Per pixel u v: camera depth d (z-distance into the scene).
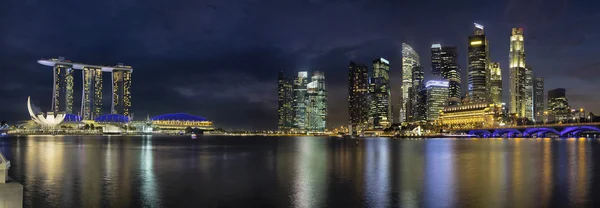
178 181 52.78
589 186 48.12
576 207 35.84
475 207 35.75
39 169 66.50
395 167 73.12
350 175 60.06
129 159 91.88
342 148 168.25
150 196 41.28
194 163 82.12
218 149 153.62
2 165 17.05
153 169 68.62
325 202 38.41
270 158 99.50
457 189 45.78
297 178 56.22
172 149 148.50
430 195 41.94
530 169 69.31
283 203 37.97
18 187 16.88
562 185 48.91
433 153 123.44
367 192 43.88
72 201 38.31
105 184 49.44
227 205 37.06
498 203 37.56
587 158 97.38
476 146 185.62
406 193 43.09
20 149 133.50
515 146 182.00
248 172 64.44
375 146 193.25
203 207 36.16
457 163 82.75
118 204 37.16
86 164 76.81
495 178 56.00
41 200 38.69
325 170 67.56
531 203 37.59
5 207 16.56
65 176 57.19
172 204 37.34
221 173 62.88
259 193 43.34
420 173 62.72
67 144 184.75
